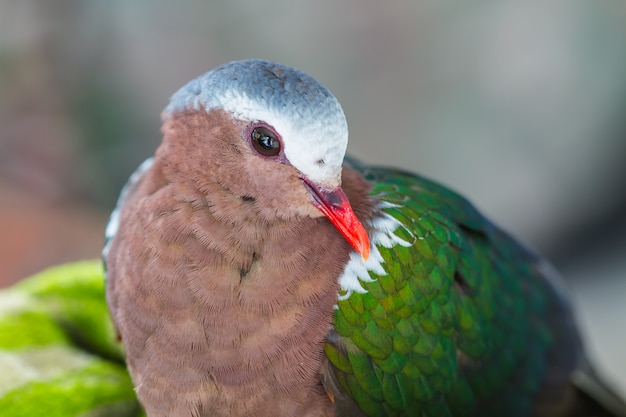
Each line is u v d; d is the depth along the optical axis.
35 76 1.18
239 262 0.82
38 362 0.86
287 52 1.16
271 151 0.82
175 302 0.82
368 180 0.85
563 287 0.88
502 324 0.85
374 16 1.15
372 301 0.82
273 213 0.82
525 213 1.15
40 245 1.08
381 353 0.83
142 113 1.18
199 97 0.82
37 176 1.18
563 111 1.14
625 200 1.16
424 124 1.15
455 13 1.14
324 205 0.82
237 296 0.82
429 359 0.83
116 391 0.86
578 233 1.17
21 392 0.85
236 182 0.82
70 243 1.09
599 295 1.11
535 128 1.14
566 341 0.87
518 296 0.86
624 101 1.13
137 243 0.82
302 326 0.82
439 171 1.15
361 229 0.82
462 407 0.84
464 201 0.85
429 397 0.84
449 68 1.15
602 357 1.03
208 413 0.82
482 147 1.14
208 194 0.82
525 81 1.14
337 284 0.82
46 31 1.17
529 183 1.14
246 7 1.16
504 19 1.14
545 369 0.86
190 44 1.17
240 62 0.82
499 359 0.85
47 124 1.19
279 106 0.81
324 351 0.82
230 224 0.82
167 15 1.17
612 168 1.15
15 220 1.10
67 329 0.89
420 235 0.83
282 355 0.82
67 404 0.85
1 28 1.17
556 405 0.86
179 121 0.83
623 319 1.06
